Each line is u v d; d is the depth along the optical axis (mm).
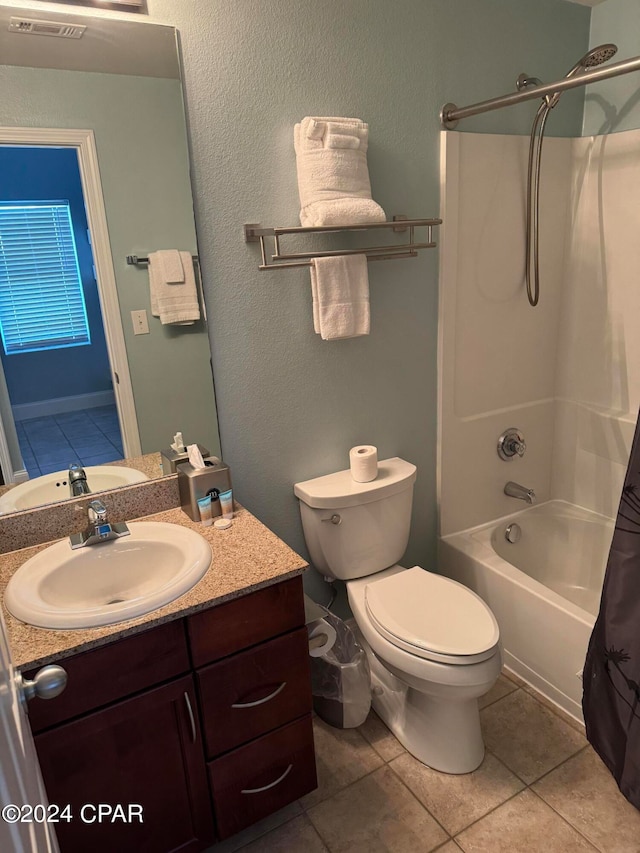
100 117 1502
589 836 1600
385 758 1877
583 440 2562
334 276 1820
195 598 1322
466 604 1823
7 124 1412
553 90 1700
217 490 1676
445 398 2295
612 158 2248
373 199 1974
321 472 2117
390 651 1735
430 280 2172
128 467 1728
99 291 1589
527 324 2461
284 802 1610
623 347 2357
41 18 1395
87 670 1219
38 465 1599
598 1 2219
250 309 1832
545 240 2406
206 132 1650
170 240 1653
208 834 1507
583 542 2547
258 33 1660
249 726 1479
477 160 2135
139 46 1508
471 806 1702
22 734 812
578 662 1937
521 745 1896
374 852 1591
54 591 1453
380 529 2057
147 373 1702
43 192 1476
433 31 1941
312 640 1710
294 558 1479
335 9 1757
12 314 1489
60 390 1589
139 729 1317
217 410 1858
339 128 1714
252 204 1759
